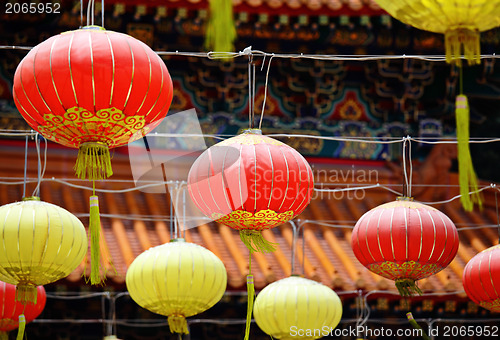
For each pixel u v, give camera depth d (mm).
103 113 8742
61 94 8594
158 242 15922
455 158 19312
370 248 11398
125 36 8977
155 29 17125
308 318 12727
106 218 16484
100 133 9000
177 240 12273
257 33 17188
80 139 9102
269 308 12812
